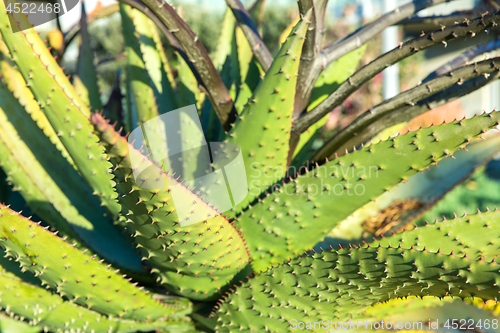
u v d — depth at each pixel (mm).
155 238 817
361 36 937
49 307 873
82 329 894
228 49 1329
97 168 912
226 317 889
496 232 847
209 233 810
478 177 2467
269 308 856
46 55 912
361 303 847
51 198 1003
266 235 923
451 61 958
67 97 851
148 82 1089
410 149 836
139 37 1086
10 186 1144
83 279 840
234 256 866
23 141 1006
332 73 1109
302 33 827
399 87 3535
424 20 1064
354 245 810
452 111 2701
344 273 793
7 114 999
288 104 881
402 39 3377
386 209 1159
